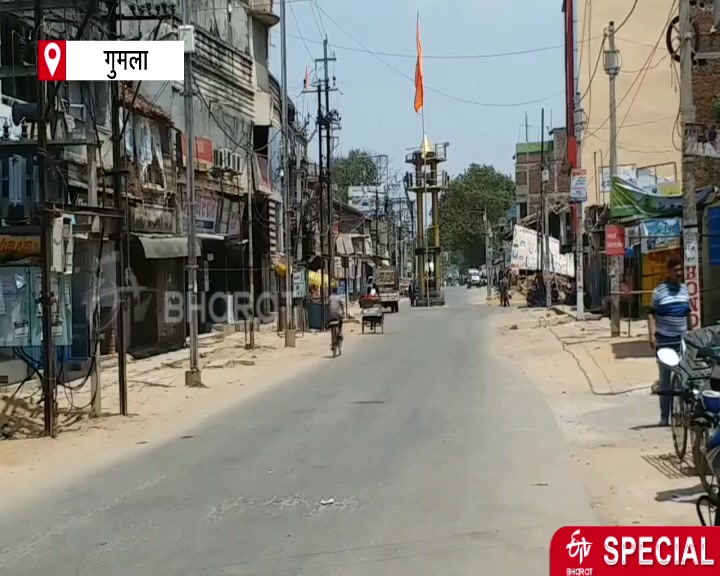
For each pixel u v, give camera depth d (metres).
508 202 109.81
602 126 44.91
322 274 38.19
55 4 13.17
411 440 11.27
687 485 8.27
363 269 80.75
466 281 135.12
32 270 13.38
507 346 27.23
